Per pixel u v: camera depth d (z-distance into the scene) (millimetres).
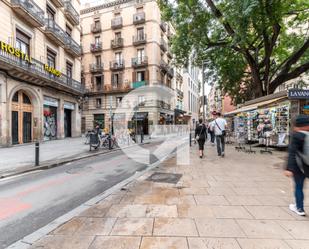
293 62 13602
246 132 14195
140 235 2875
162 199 4207
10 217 3797
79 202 4512
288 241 2682
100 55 33094
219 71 18641
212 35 16000
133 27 31188
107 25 32594
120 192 4660
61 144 16188
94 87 33031
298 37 16312
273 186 4957
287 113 10188
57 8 20938
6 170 7363
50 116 19953
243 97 21047
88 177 6621
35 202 4527
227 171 6516
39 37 17891
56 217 3787
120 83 31672
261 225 3098
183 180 5547
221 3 12195
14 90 15000
